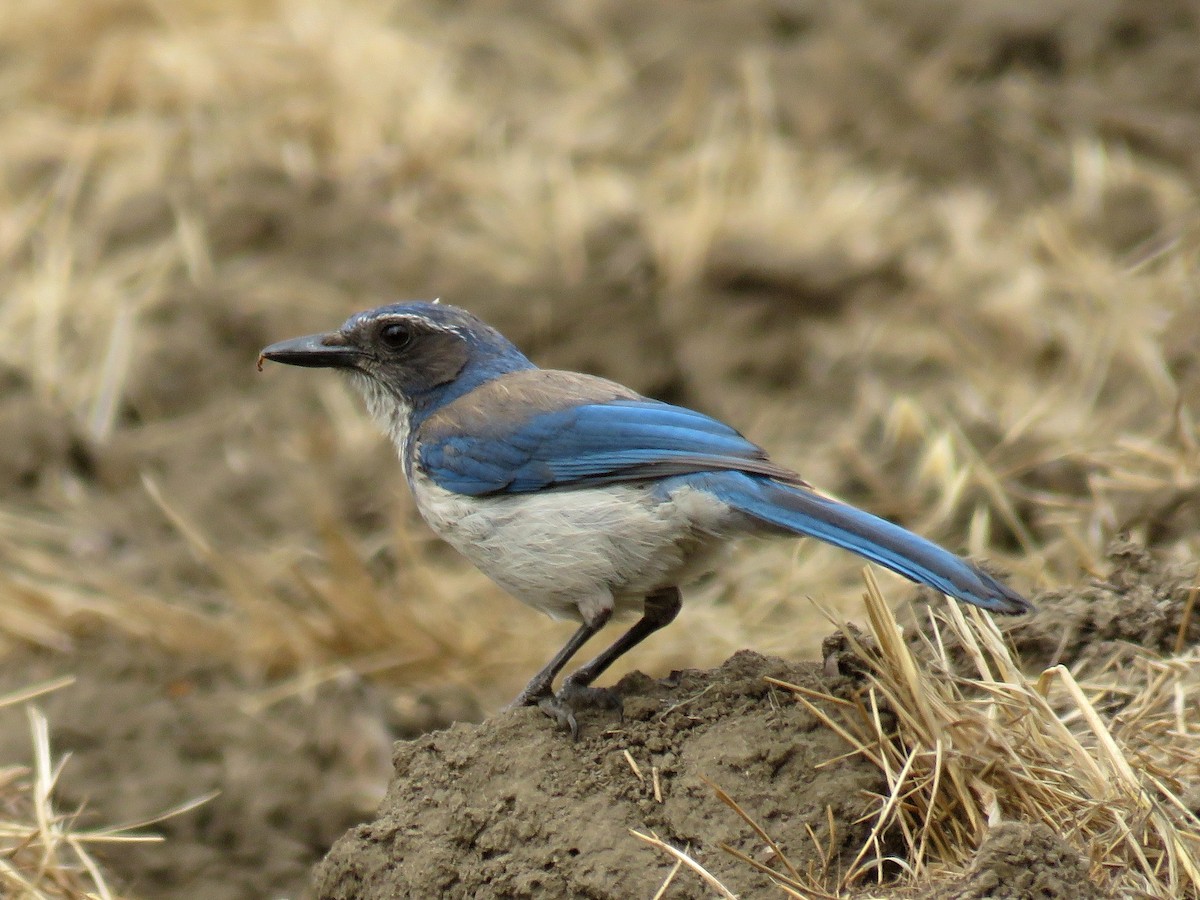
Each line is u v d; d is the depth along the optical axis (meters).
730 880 7.77
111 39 19.30
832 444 14.84
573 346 16.14
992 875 7.17
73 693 12.26
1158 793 8.18
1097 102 18.81
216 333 16.47
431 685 12.95
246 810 11.45
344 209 17.52
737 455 9.11
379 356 10.62
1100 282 15.91
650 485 9.14
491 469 9.46
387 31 19.67
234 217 17.44
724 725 8.46
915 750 8.05
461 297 16.62
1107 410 14.22
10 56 19.53
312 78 18.77
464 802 8.38
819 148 18.75
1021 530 12.45
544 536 9.24
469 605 13.69
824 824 8.01
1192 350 14.24
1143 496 11.70
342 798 11.65
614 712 8.72
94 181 18.02
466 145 18.55
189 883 11.02
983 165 18.33
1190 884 7.57
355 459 15.25
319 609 13.09
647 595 9.54
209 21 19.42
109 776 11.56
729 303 16.36
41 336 16.38
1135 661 9.40
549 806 8.20
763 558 13.68
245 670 12.74
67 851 10.69
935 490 13.82
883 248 16.91
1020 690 8.42
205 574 14.14
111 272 17.06
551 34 20.72
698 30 20.64
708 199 17.36
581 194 17.88
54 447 15.35
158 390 16.09
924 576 8.23
